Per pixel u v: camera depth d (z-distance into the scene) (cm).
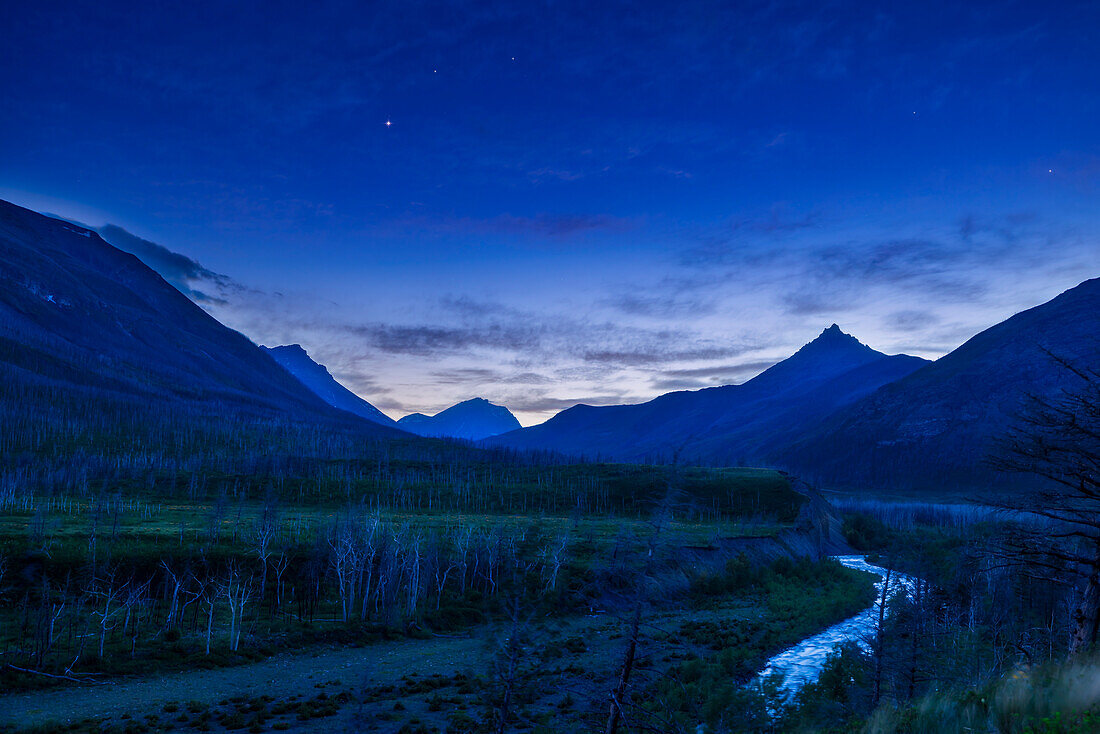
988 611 6538
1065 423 2464
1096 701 1341
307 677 6831
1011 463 2662
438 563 11394
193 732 4875
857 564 15850
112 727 4928
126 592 9269
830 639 8200
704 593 11119
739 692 4506
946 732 1414
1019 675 1577
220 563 10775
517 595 2866
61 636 7581
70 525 13150
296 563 11325
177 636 7850
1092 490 2475
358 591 10694
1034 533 2648
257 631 8425
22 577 9250
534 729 4362
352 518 14062
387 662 7544
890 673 3822
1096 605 2420
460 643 8612
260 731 4862
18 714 5316
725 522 18325
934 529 19762
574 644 7444
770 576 12538
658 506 2139
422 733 4703
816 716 3900
